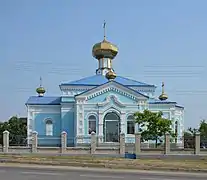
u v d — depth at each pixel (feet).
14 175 67.77
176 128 221.05
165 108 212.84
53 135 210.38
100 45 235.61
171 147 169.07
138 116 180.96
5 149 156.56
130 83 222.69
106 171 79.25
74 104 206.80
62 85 212.64
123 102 199.31
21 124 293.84
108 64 237.25
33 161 104.83
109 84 199.52
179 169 87.15
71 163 98.89
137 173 76.48
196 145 152.25
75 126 200.23
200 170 85.40
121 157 138.62
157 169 87.92
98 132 196.24
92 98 199.31
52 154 146.92
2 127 285.23
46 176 66.44
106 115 199.11
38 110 213.25
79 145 194.59
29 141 184.24
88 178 64.49
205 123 270.46
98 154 147.33
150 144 179.73
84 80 221.87
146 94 220.23
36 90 229.66
